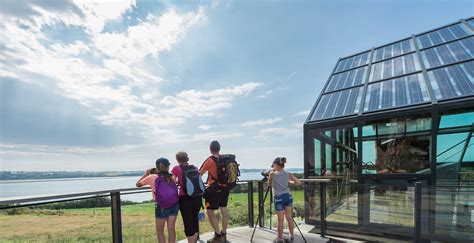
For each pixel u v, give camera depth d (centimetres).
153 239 392
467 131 472
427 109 476
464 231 381
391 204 459
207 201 445
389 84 624
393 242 448
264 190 578
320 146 641
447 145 475
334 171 611
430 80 550
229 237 494
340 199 511
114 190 352
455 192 394
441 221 400
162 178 367
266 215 584
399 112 510
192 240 387
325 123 628
